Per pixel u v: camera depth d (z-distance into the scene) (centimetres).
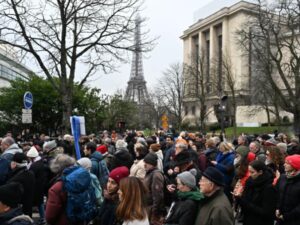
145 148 858
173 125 6694
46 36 1870
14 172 734
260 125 6369
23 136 2664
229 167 796
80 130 1158
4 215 373
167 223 483
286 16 3428
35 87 3456
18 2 1773
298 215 550
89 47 1947
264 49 3706
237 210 801
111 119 5634
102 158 837
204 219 434
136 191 408
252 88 5025
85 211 513
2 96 3531
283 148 903
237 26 8100
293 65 3897
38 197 863
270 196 545
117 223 500
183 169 668
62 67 1920
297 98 3497
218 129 6244
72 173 520
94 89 3931
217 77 6116
